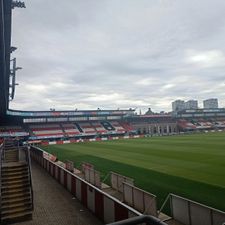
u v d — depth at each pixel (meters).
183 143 49.84
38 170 27.88
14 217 11.91
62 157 38.22
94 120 97.31
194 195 14.89
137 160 30.03
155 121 110.69
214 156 29.77
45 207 13.90
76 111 92.56
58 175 21.08
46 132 84.31
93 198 12.69
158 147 44.25
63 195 16.38
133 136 88.31
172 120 114.44
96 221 11.58
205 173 20.75
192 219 10.16
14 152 22.66
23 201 13.16
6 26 16.12
